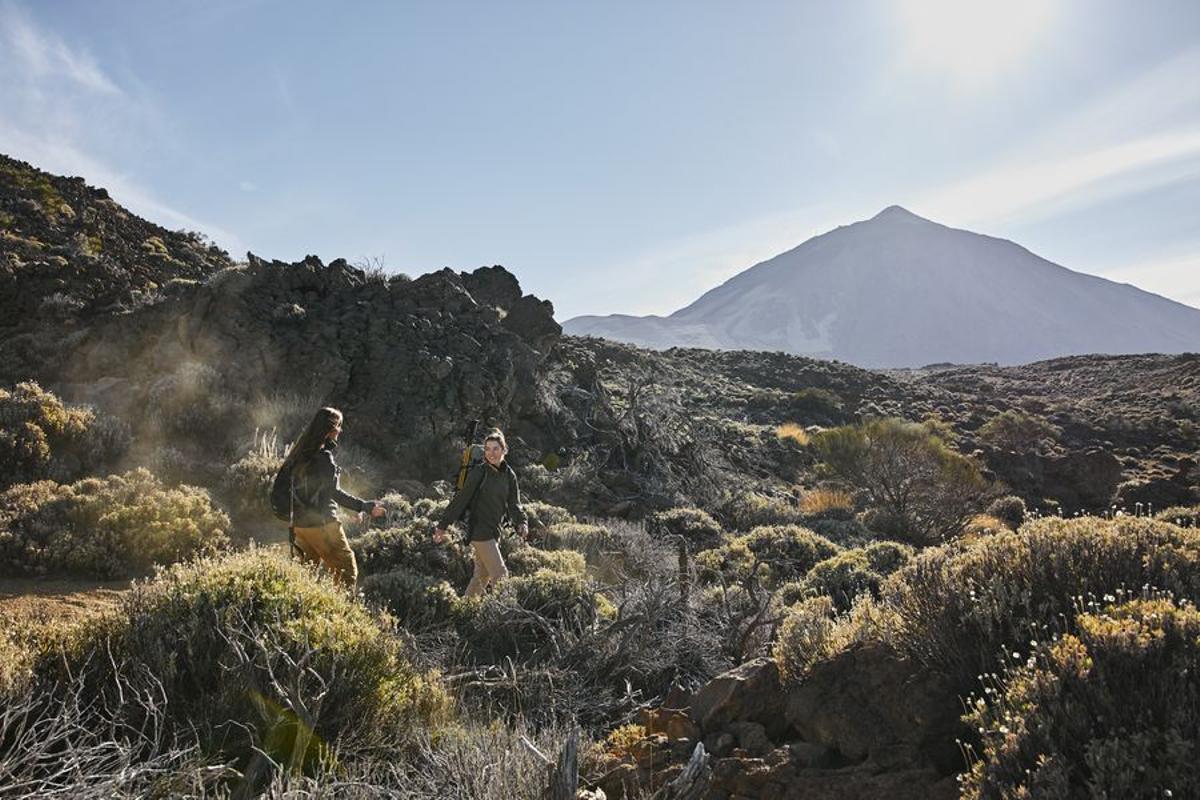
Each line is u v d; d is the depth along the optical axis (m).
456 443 16.81
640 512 17.39
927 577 4.15
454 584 8.98
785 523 19.50
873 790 3.14
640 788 3.40
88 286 19.05
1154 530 4.16
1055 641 3.18
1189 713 2.59
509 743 3.71
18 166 35.62
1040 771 2.50
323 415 6.61
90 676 3.91
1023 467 34.38
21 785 2.85
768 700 4.03
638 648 6.20
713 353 62.84
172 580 4.72
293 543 6.58
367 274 20.77
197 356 15.64
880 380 57.47
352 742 3.86
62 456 10.88
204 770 3.17
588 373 25.11
